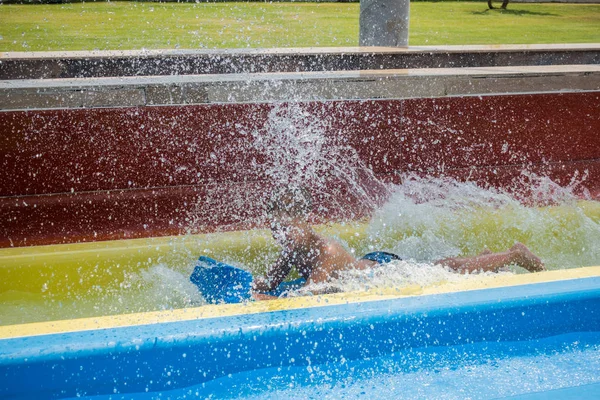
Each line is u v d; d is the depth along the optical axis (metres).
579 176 6.02
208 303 3.91
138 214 5.13
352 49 7.84
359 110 5.41
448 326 3.01
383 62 7.71
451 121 5.64
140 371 2.74
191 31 16.59
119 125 5.04
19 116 4.84
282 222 3.95
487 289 3.15
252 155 5.31
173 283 4.26
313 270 3.89
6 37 15.22
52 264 4.52
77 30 16.48
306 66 7.41
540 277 3.28
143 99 5.04
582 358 3.05
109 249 4.73
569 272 3.35
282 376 2.86
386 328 2.95
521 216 5.53
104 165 5.08
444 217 5.44
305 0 25.17
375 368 2.95
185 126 5.14
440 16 21.50
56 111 4.89
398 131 5.54
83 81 5.24
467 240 5.09
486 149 5.79
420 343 3.00
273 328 2.83
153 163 5.16
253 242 4.93
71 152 4.99
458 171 5.74
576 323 3.17
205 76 5.59
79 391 2.71
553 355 3.07
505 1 23.42
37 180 4.98
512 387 2.83
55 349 2.66
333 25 18.41
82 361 2.69
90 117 4.96
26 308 3.98
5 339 2.71
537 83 5.82
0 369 2.62
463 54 8.09
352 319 2.90
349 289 3.57
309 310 2.95
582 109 5.94
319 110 5.34
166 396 2.77
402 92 5.50
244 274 4.00
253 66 7.34
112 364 2.71
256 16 20.41
